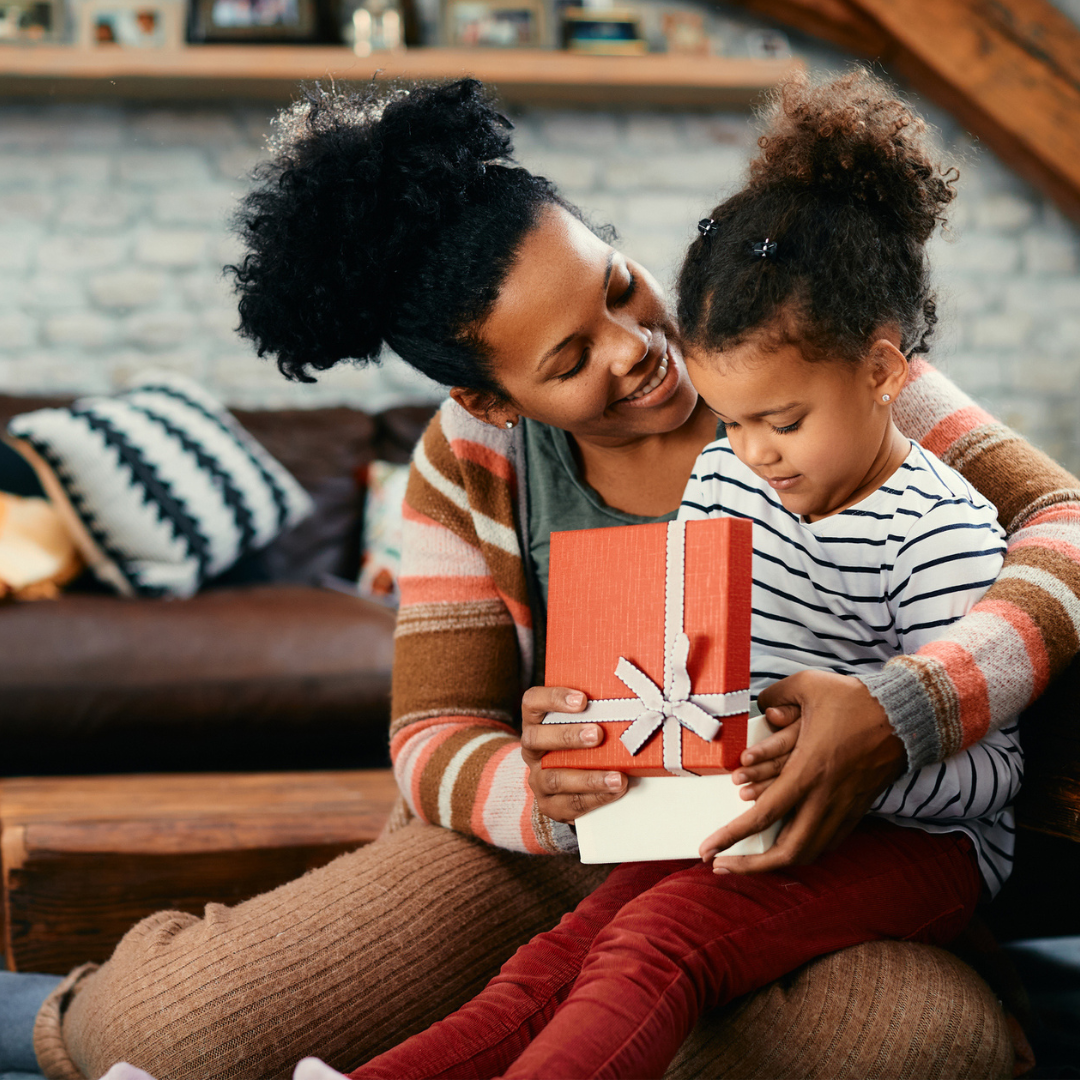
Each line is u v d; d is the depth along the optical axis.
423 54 3.24
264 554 2.71
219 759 2.26
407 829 1.12
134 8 3.24
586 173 3.46
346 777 1.78
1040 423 3.59
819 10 3.45
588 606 0.89
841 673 0.95
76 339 3.22
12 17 3.24
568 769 0.87
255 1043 0.91
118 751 2.20
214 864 1.40
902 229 0.91
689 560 0.84
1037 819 0.98
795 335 0.85
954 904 0.91
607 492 1.12
